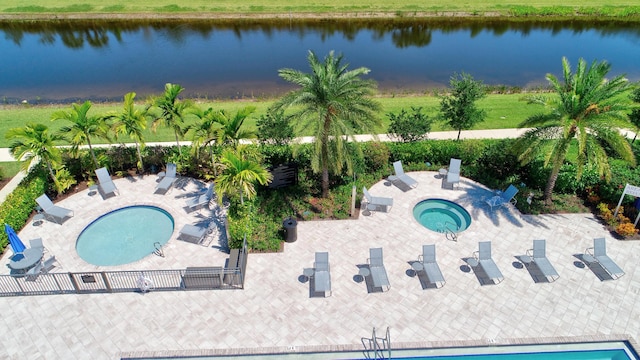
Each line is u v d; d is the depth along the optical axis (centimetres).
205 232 1820
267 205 2023
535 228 1902
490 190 2186
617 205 1939
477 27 5894
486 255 1675
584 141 1708
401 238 1845
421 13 6109
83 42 5116
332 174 2209
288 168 2114
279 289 1588
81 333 1421
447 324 1454
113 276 1622
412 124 2405
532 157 1909
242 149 1959
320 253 1631
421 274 1659
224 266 1692
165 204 2062
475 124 2606
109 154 2289
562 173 2084
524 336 1415
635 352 1363
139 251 1802
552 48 5003
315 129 1761
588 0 6588
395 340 1398
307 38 5297
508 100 3384
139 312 1495
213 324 1454
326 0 6481
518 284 1612
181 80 4009
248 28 5675
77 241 1831
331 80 1828
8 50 4806
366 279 1634
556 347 1389
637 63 4462
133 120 2136
